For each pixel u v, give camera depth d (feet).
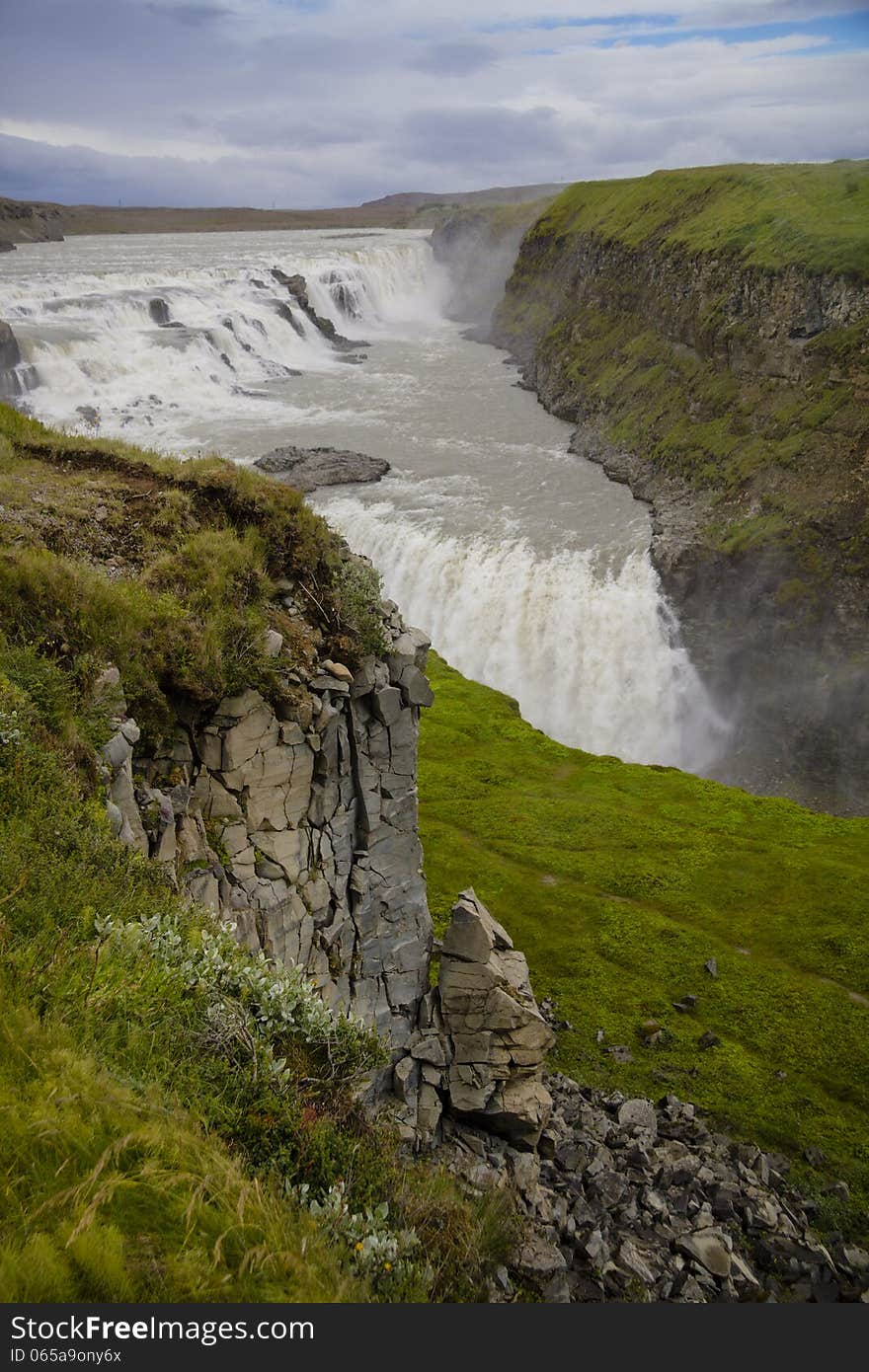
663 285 393.29
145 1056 34.37
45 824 42.65
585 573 261.85
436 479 322.96
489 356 526.57
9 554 58.13
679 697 250.57
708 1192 77.51
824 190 365.81
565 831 161.07
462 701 220.84
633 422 357.41
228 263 568.82
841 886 144.25
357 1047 45.14
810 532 262.06
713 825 166.81
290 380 435.53
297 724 63.31
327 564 71.00
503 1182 64.90
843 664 245.65
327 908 66.44
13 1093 27.89
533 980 120.47
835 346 289.33
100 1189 26.35
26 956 33.60
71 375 351.46
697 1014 115.34
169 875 51.06
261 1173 33.88
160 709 57.82
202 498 73.87
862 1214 83.76
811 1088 103.09
